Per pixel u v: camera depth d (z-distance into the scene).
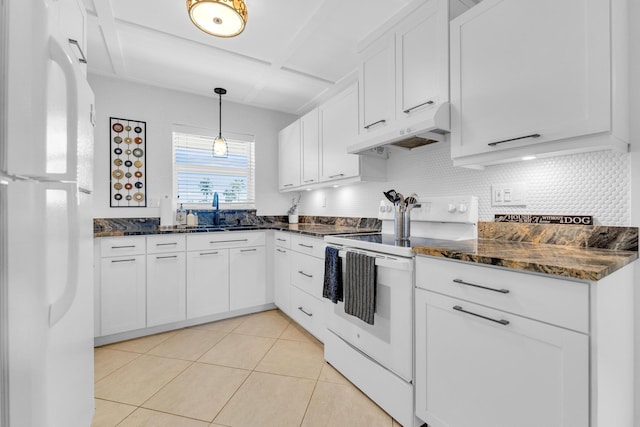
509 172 1.58
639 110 1.14
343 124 2.39
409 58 1.71
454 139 1.48
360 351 1.68
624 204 1.20
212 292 2.67
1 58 0.55
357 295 1.59
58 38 0.78
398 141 1.92
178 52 2.29
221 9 1.49
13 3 0.58
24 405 0.63
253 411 1.50
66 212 0.78
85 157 1.13
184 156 3.16
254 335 2.42
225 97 3.20
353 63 2.47
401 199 1.79
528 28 1.19
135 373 1.84
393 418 1.44
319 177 2.72
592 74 1.03
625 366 1.05
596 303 0.82
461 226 1.75
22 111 0.60
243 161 3.51
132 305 2.33
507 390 1.01
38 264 0.67
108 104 2.70
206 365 1.94
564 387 0.88
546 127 1.14
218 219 3.25
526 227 1.50
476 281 1.10
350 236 1.99
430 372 1.28
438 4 1.54
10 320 0.58
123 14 1.86
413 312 1.37
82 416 1.09
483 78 1.35
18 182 0.61
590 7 1.03
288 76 2.69
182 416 1.45
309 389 1.68
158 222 2.90
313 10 1.83
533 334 0.94
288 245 2.66
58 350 0.83
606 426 0.89
